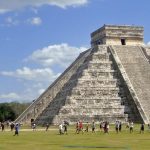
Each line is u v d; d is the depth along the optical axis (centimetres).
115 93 10681
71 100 10444
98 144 5041
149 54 11781
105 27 12262
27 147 4672
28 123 11662
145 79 10838
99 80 10844
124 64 11294
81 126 7950
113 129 8838
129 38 12388
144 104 10162
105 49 11894
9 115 16888
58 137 6456
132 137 6338
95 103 10500
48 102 11838
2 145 4959
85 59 12194
